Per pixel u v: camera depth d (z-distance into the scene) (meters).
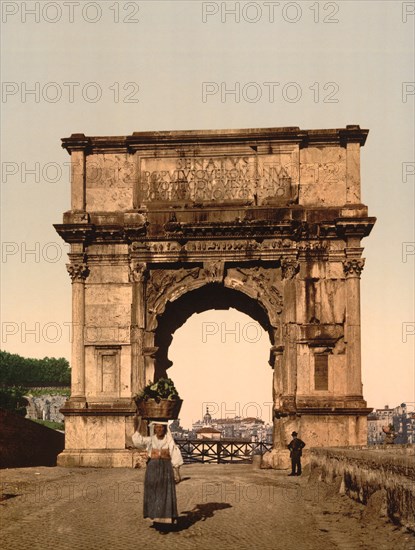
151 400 30.67
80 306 61.19
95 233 61.50
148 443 25.62
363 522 26.47
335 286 60.41
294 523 27.17
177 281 61.28
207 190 61.62
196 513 28.94
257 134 61.50
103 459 59.28
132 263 61.00
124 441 59.84
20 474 48.94
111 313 61.19
